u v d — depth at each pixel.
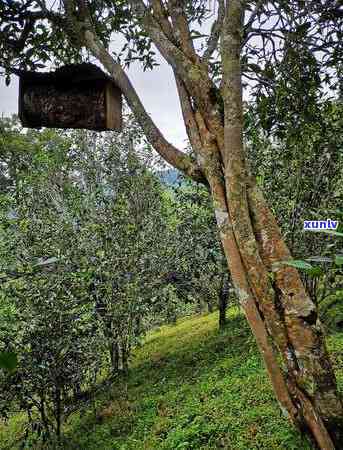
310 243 6.46
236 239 2.70
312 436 2.67
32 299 6.77
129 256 8.88
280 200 6.94
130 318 8.86
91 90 2.95
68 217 9.00
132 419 7.26
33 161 8.55
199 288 11.23
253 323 2.67
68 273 7.14
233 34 2.75
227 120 2.72
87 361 7.51
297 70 4.18
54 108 2.97
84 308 7.35
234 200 2.69
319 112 4.65
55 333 6.86
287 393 2.69
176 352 11.13
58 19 3.51
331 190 6.81
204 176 2.93
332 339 6.98
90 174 9.92
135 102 3.02
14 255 8.02
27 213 8.55
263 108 4.37
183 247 10.21
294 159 6.51
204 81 2.88
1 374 6.25
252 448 4.04
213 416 5.45
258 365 7.22
